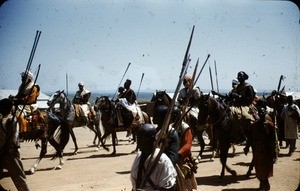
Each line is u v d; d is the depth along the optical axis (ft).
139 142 12.09
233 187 25.35
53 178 29.32
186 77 35.12
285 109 39.24
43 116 32.50
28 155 42.98
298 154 39.99
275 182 26.45
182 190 14.76
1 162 20.56
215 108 28.40
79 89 44.91
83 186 26.18
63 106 34.73
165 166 11.71
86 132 70.59
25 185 21.01
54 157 34.17
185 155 15.15
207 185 26.02
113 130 41.09
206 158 37.81
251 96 30.19
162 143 13.21
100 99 41.50
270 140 23.84
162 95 32.76
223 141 28.09
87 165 35.14
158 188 11.64
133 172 12.15
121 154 42.19
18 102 26.30
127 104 41.04
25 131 30.81
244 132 29.12
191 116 34.94
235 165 33.65
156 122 15.01
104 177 29.43
